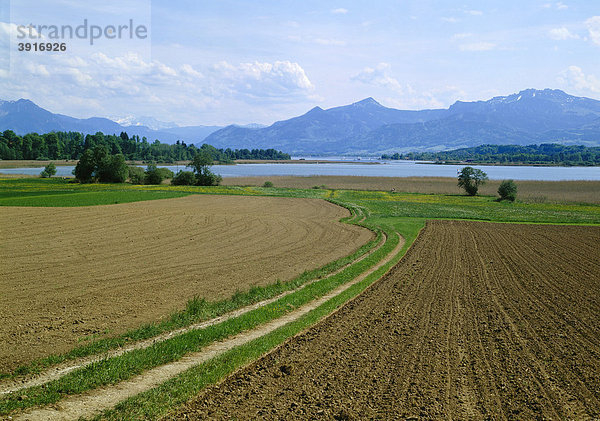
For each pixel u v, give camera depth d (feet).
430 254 89.71
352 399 27.68
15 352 36.19
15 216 131.85
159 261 78.13
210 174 304.09
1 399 26.50
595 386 30.55
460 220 151.53
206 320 46.09
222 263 77.97
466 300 54.90
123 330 42.73
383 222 142.61
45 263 73.97
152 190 247.70
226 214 153.69
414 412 26.14
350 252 91.40
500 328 43.88
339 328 42.98
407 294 57.77
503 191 230.07
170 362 34.12
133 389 28.91
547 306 52.65
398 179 379.35
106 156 305.94
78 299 53.57
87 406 26.14
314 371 32.19
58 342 38.91
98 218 133.28
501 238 112.16
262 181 351.67
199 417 25.14
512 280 66.85
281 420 24.81
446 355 36.06
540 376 32.14
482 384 30.58
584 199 236.22
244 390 28.89
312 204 195.93
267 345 36.73
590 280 67.21
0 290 56.90
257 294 56.44
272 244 99.55
